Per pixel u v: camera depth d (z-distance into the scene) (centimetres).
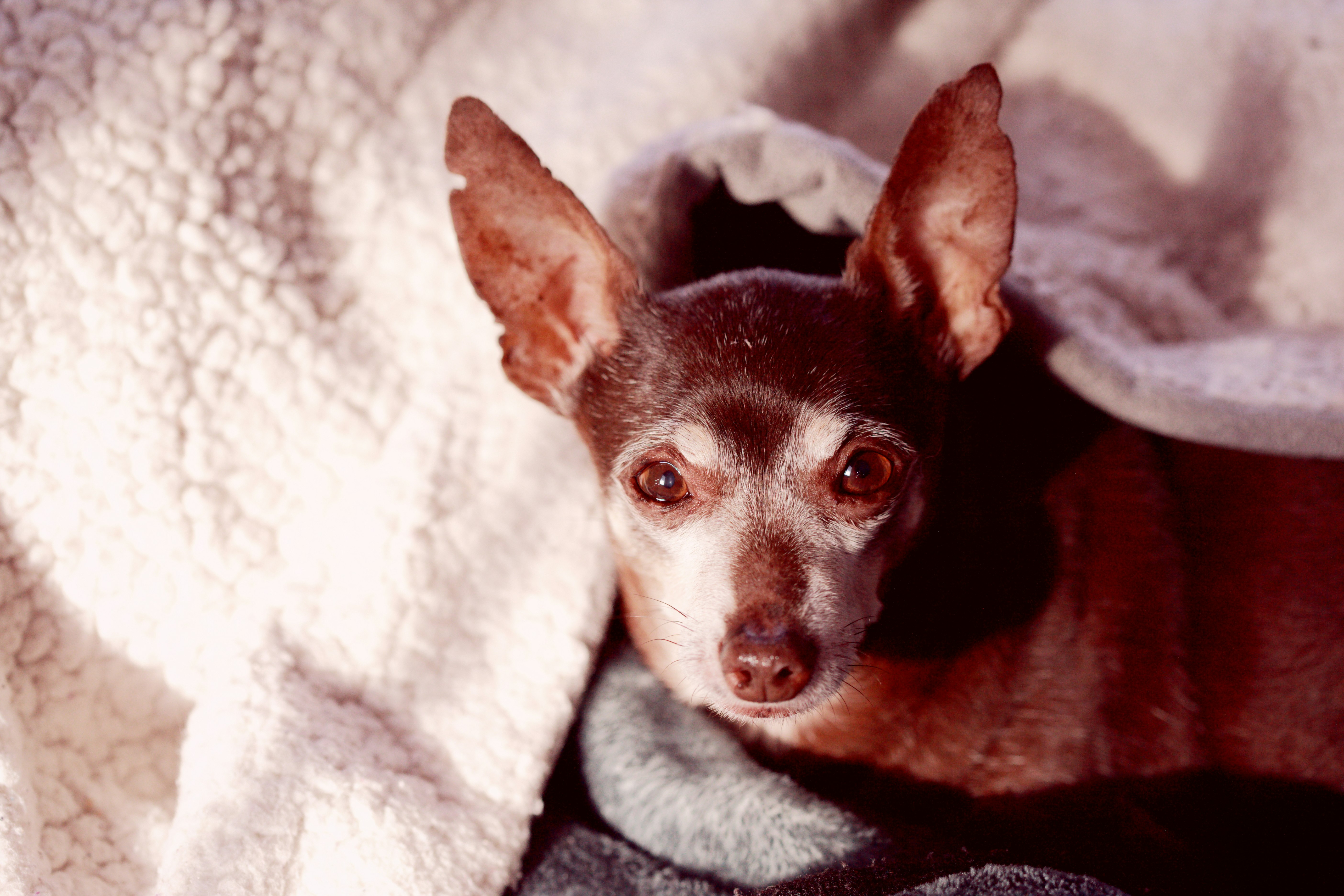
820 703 46
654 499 48
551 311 49
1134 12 56
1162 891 47
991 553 50
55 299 47
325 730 47
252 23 50
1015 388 52
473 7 53
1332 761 51
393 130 52
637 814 48
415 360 51
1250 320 54
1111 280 54
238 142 50
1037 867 44
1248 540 52
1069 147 57
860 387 47
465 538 50
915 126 46
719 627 46
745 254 55
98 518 48
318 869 45
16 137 47
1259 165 54
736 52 55
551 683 49
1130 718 50
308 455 50
